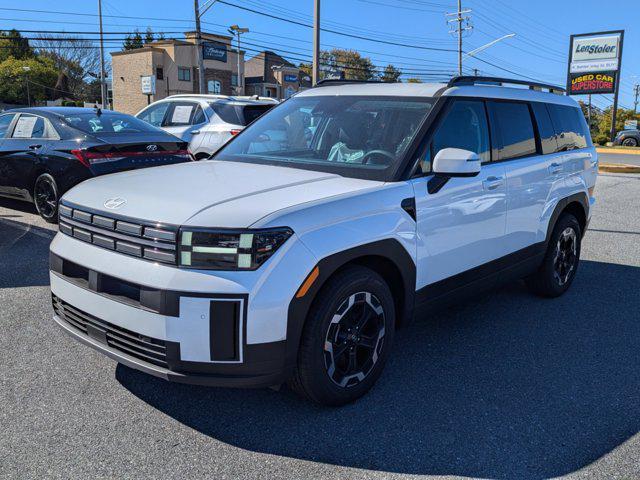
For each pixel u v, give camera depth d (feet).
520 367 12.78
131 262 9.39
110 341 9.82
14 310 15.15
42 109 25.72
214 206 9.42
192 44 176.45
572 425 10.40
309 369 9.82
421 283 11.93
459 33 155.12
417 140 11.98
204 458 9.14
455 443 9.73
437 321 15.58
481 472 8.96
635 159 76.69
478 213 13.20
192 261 8.91
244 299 8.89
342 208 10.13
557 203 16.61
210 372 9.10
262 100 35.76
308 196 10.12
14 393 10.94
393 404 10.97
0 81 243.40
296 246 9.30
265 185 10.64
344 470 8.93
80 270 10.28
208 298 8.83
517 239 15.05
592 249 24.47
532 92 16.43
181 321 8.87
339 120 13.26
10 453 9.09
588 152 18.58
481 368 12.67
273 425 10.13
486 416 10.62
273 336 9.16
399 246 11.05
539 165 15.58
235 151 14.02
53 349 12.92
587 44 117.50
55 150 23.99
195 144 33.81
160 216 9.27
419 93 13.17
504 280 15.03
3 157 25.98
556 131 16.90
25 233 23.39
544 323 15.58
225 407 10.71
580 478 8.86
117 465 8.89
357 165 11.96
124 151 24.02
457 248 12.78
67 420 10.09
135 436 9.69
